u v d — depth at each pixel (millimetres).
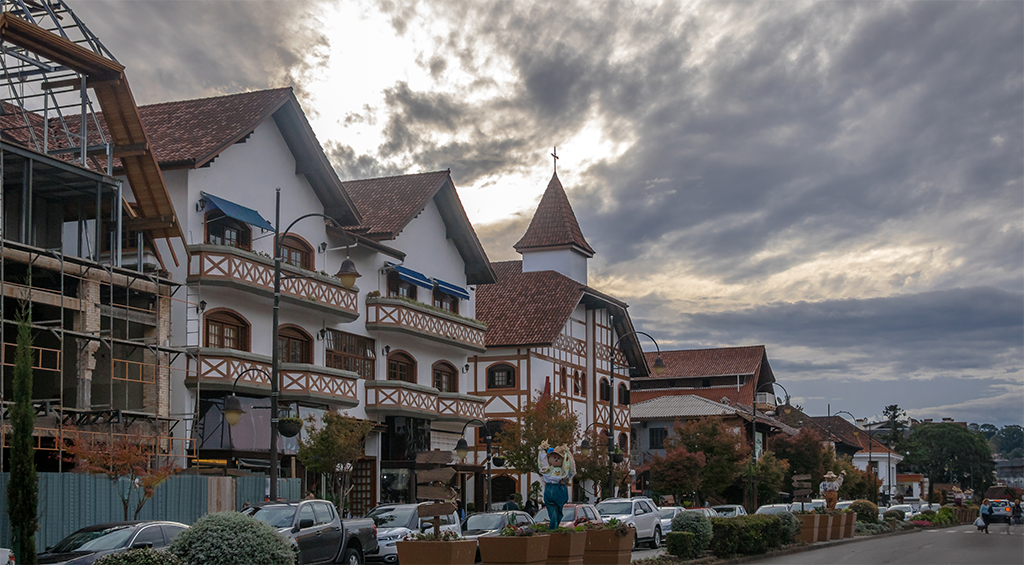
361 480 39406
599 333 61688
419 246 44875
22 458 14992
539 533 16438
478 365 54500
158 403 29453
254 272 32625
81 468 24672
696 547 26781
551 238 64125
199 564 14531
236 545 14719
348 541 22406
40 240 31172
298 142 36750
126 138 29812
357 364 39938
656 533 35812
